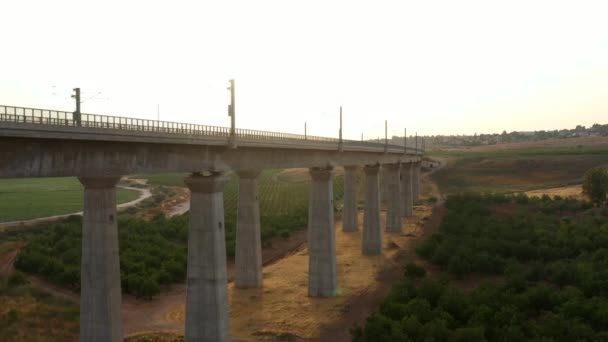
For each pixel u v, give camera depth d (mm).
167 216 127125
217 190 35750
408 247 78062
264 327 44438
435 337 36281
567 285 51031
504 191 156875
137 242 74812
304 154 51688
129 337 40344
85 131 24359
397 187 91562
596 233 71312
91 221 29078
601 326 39500
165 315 47844
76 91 26438
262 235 85062
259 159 43469
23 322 42031
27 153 23078
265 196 161375
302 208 121000
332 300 52156
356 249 76875
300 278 60219
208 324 35062
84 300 29359
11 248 72188
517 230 78375
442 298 44469
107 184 29016
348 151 63000
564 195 130250
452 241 71812
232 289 55562
